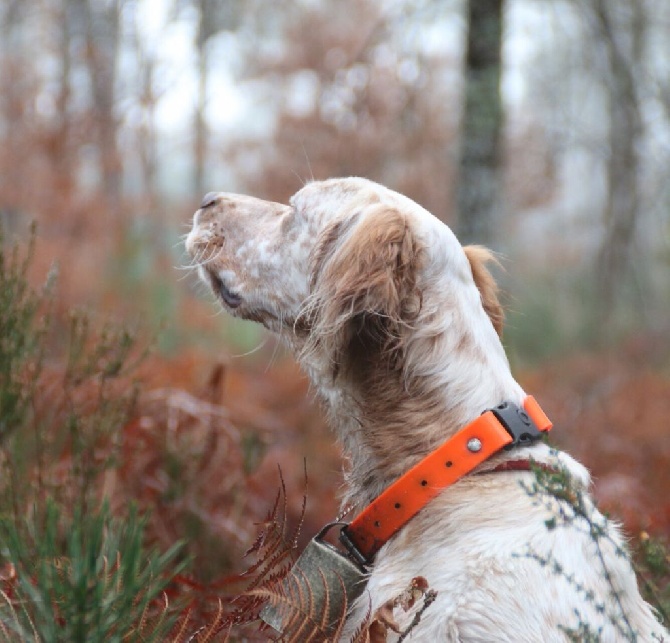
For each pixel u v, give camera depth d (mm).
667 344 13891
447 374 2598
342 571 2451
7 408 3322
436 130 14414
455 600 2299
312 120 14758
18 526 2980
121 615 2129
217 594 2922
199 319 9125
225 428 4402
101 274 9586
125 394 3928
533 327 14922
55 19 15656
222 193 3291
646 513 4367
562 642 2246
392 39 7664
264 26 19875
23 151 11141
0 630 2188
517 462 2506
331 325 2561
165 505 3854
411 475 2480
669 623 2881
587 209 21922
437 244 2664
